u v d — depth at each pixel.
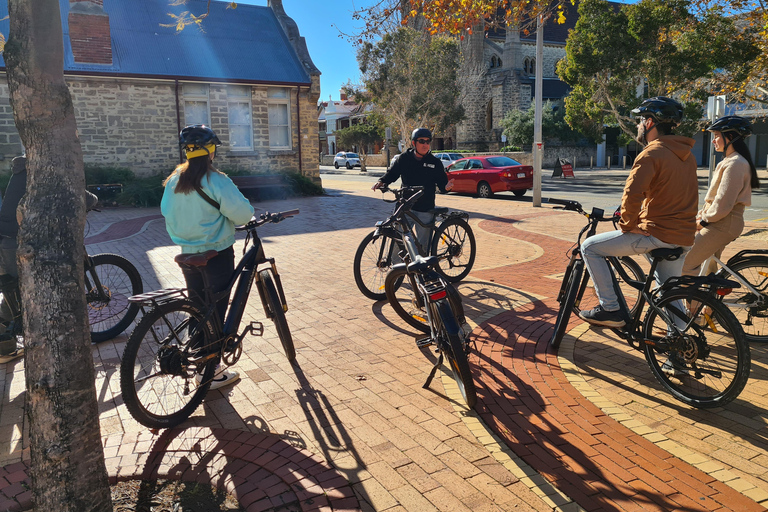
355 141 55.97
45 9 2.03
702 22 18.94
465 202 17.72
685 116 22.52
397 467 2.95
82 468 2.19
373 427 3.39
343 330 5.26
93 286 5.41
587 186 24.41
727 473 2.85
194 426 3.46
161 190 17.72
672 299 3.67
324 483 2.81
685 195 3.70
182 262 3.45
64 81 2.14
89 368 2.21
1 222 4.48
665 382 3.78
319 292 6.67
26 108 2.06
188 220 3.66
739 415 3.49
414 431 3.34
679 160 3.66
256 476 2.90
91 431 2.22
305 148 21.86
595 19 23.55
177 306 3.44
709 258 4.78
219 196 3.62
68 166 2.15
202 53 20.16
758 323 4.84
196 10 21.69
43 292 2.08
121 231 12.16
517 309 5.86
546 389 3.89
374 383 4.05
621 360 4.42
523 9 6.88
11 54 2.03
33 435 2.15
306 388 3.98
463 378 3.48
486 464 2.97
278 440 3.26
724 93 15.36
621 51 23.22
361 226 12.40
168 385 3.89
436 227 6.63
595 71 24.16
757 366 4.27
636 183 3.66
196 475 2.92
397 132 42.31
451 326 3.60
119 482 2.89
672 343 3.68
